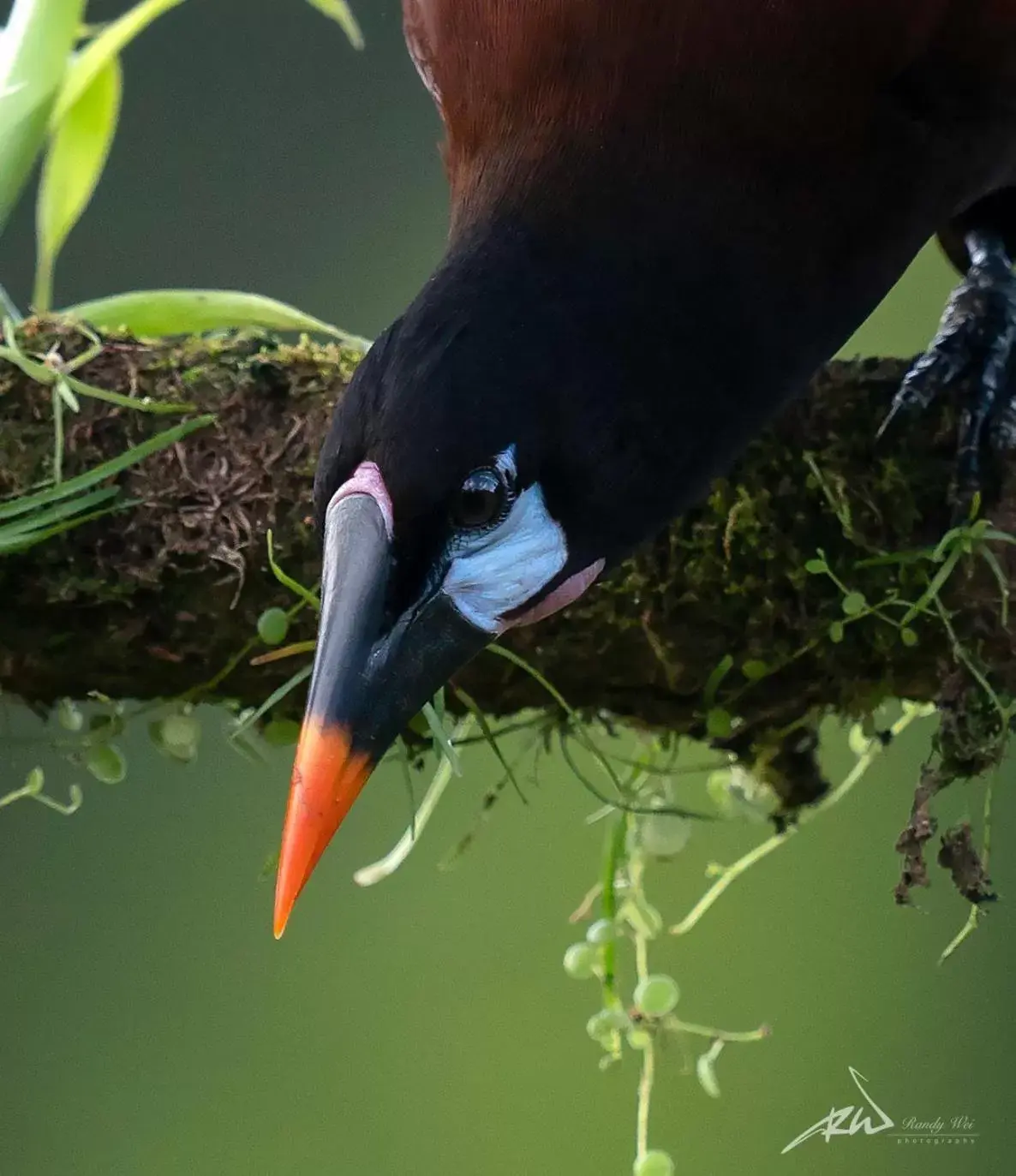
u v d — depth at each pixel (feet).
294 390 10.50
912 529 10.50
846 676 10.52
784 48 10.39
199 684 10.52
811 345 10.44
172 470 10.48
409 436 10.32
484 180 10.39
